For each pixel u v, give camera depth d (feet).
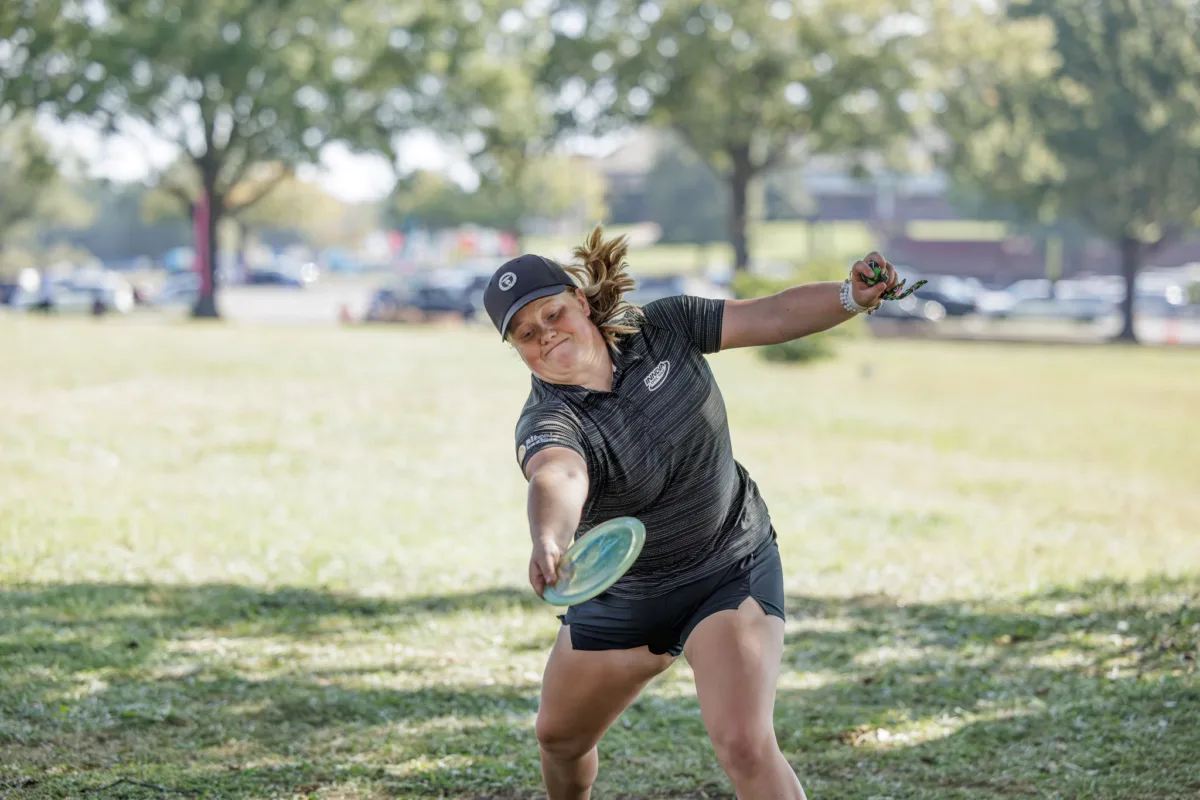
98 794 16.31
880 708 21.07
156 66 134.41
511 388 66.64
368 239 497.46
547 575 10.94
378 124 143.84
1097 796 17.30
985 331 169.07
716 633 12.57
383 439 48.06
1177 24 162.71
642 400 12.46
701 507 12.76
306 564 29.30
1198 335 175.52
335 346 88.63
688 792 17.62
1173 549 35.06
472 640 24.26
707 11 149.79
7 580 26.40
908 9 151.12
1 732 18.20
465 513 36.19
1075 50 164.96
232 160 152.35
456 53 142.10
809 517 37.86
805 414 64.54
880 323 162.20
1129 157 163.84
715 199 368.27
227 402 54.60
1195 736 19.34
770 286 105.60
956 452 54.90
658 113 156.76
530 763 18.13
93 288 171.01
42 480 36.37
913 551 33.47
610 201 421.59
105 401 52.19
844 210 413.80
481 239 358.84
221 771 17.33
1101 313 187.01
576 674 13.20
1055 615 26.73
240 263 314.14
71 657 21.85
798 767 18.47
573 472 11.71
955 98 160.45
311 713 19.92
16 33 127.13
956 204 291.38
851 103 152.97
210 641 23.38
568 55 151.23
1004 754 18.95
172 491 36.40
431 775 17.52
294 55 136.36
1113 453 57.36
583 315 12.54
